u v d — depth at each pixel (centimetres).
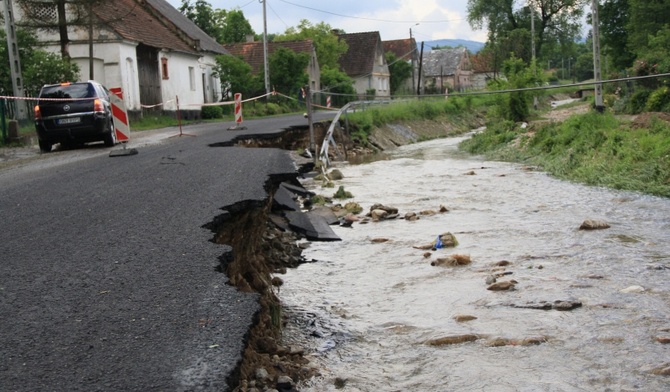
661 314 670
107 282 522
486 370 550
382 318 697
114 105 1541
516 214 1284
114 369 374
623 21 4866
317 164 2091
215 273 543
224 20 7762
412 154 2741
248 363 482
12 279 535
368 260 963
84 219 757
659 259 895
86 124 1850
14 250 626
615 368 545
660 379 522
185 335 419
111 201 870
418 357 585
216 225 723
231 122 3369
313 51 6228
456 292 779
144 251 609
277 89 5416
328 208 1359
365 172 2117
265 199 859
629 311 682
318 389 518
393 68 8331
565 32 6631
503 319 675
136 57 3603
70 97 1855
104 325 436
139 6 4544
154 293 495
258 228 905
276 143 2219
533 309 702
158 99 3928
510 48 6438
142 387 354
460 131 4066
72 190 985
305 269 918
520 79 3275
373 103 3772
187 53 4378
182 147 1716
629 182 1517
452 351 595
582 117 2350
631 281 794
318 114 4203
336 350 605
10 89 2770
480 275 852
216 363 381
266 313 615
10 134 2150
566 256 931
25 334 423
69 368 375
